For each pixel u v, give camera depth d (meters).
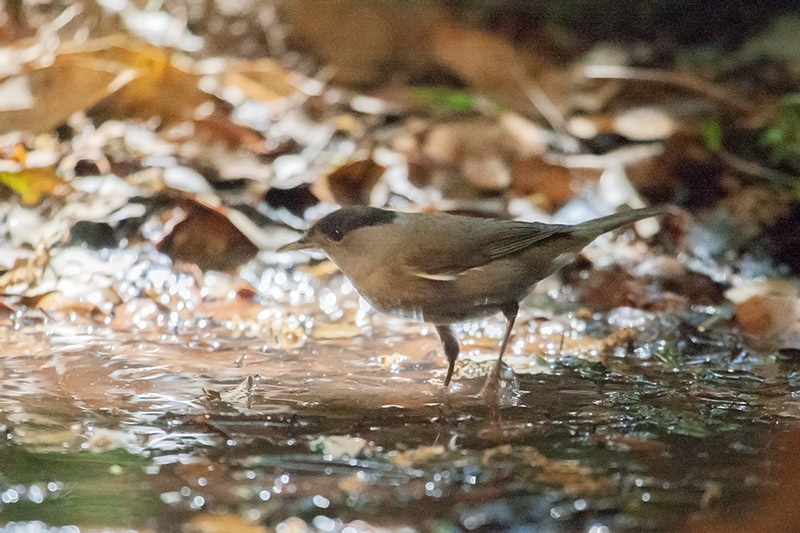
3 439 7.64
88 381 9.09
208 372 9.49
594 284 12.14
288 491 6.87
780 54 18.05
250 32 17.45
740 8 19.17
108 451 7.48
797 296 11.54
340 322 11.26
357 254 9.59
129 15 16.12
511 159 14.49
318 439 7.83
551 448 7.78
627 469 7.38
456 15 18.31
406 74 17.75
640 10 19.20
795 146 14.70
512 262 9.53
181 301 11.51
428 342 10.73
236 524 6.39
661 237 13.37
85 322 10.88
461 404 8.81
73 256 11.99
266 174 13.76
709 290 12.18
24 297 11.16
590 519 6.60
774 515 6.64
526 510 6.69
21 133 13.88
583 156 14.73
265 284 12.16
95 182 13.12
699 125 15.10
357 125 15.27
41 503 6.61
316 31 17.61
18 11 16.06
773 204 13.85
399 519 6.53
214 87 15.06
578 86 16.88
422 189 14.10
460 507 6.70
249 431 7.97
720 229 13.43
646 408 8.81
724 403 8.98
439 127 15.05
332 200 13.74
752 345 10.77
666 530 6.48
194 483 6.96
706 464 7.49
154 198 12.92
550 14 19.00
